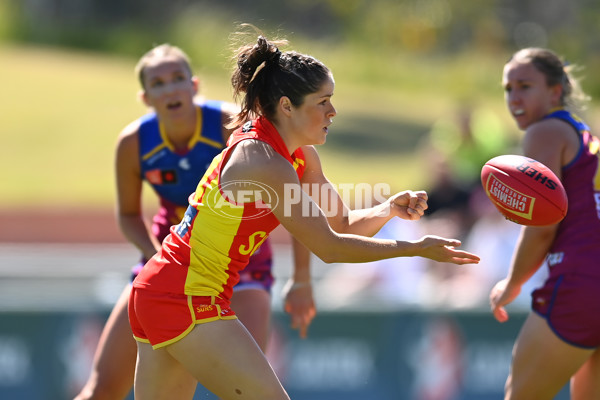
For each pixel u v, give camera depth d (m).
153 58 15.22
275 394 11.54
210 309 11.73
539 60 14.43
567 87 14.66
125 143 15.48
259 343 14.44
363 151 58.69
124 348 14.62
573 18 97.00
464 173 30.69
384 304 23.27
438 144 32.50
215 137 15.20
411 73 88.56
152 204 41.00
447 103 78.56
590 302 13.52
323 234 11.48
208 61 79.25
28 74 68.56
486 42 98.12
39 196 44.75
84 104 62.19
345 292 27.08
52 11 94.50
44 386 22.56
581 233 13.80
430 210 28.84
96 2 97.50
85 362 22.66
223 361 11.58
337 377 22.80
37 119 58.41
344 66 88.69
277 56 11.88
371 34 97.19
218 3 103.19
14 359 22.61
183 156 15.29
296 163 12.64
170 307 11.77
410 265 26.77
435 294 25.98
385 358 22.88
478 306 23.30
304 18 108.00
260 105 11.94
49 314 22.70
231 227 11.71
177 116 15.02
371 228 12.86
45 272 29.72
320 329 22.84
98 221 40.22
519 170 12.52
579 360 13.77
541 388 14.03
